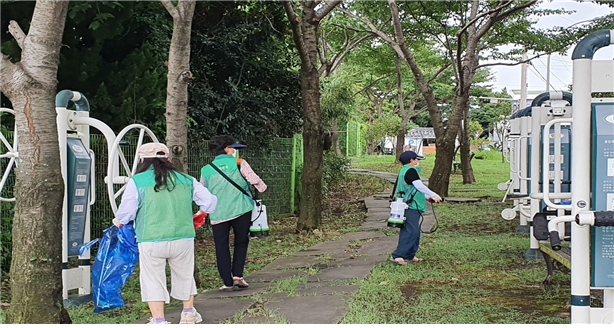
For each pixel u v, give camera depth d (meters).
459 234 11.51
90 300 6.88
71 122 6.77
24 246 5.15
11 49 8.84
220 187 7.12
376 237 11.36
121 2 9.69
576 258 4.79
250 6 14.03
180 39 7.03
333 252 9.88
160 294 5.28
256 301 6.52
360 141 47.84
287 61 15.20
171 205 5.29
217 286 7.59
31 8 9.11
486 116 57.44
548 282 7.14
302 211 12.23
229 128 13.19
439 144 18.16
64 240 6.65
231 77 13.41
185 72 7.12
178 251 5.33
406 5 19.17
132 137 10.13
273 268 8.63
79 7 9.12
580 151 4.71
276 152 14.52
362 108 48.59
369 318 5.62
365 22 18.75
